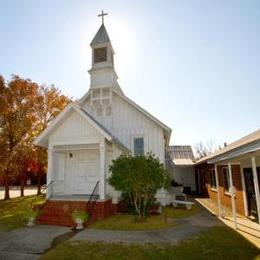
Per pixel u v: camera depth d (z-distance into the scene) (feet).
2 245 26.55
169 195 56.08
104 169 40.91
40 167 85.87
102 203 38.86
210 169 68.74
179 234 29.40
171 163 82.79
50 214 38.40
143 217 38.17
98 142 42.19
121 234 29.68
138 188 37.09
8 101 71.56
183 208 50.67
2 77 70.74
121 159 38.24
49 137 44.80
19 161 75.66
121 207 44.80
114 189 40.70
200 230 31.17
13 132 71.92
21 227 34.94
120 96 58.29
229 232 29.89
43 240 28.17
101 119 58.59
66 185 49.37
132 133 56.49
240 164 43.32
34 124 77.10
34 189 138.41
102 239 27.66
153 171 36.63
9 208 57.00
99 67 60.75
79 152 50.39
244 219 38.70
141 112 56.65
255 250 23.43
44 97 80.84
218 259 21.59
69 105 43.50
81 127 43.65
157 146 54.75
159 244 25.59
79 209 38.50
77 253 23.36
